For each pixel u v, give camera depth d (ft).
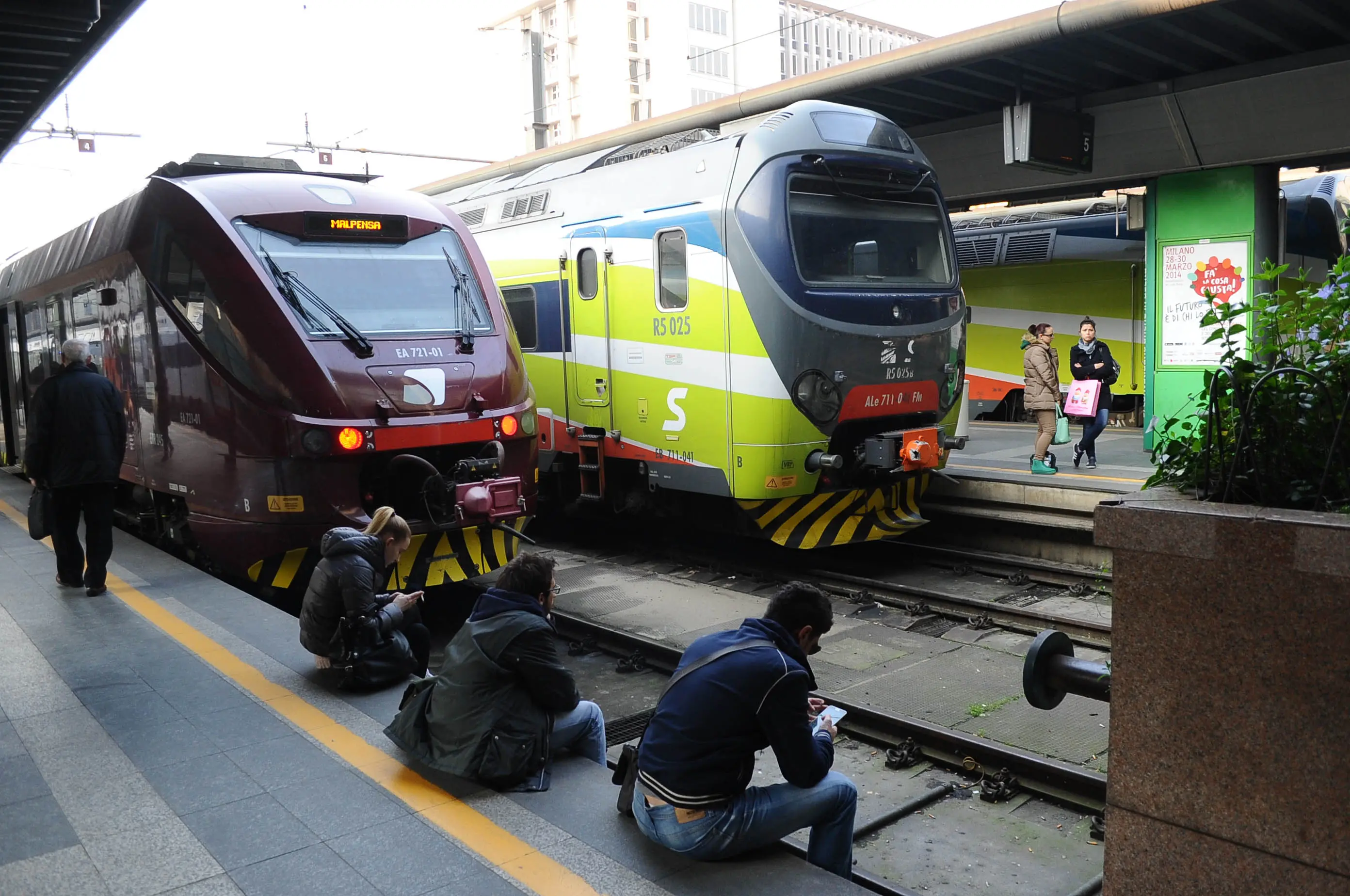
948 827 15.84
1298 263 47.29
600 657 24.21
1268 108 35.04
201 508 25.12
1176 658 8.91
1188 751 8.90
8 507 36.17
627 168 32.50
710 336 29.09
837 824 11.64
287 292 23.39
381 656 16.90
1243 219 38.86
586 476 34.32
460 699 13.16
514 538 26.12
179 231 24.68
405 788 13.19
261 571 24.18
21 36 25.22
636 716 20.15
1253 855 8.57
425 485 23.67
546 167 38.27
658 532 39.22
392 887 10.84
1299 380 9.36
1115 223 53.93
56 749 14.61
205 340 24.07
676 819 10.89
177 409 25.45
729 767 10.84
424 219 26.35
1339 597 7.91
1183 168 39.04
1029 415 60.70
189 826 12.28
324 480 22.76
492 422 24.68
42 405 22.24
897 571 31.45
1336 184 47.80
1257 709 8.45
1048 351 36.37
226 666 18.11
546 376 35.47
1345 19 30.48
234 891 10.84
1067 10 30.48
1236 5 28.96
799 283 27.68
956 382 32.12
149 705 16.28
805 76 36.86
